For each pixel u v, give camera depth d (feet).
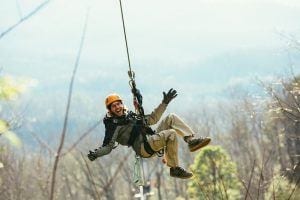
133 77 73.51
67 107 29.68
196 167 312.09
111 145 72.08
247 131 479.00
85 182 349.00
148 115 73.82
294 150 225.15
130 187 388.16
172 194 574.97
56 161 28.96
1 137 26.37
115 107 72.95
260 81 189.67
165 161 73.97
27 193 194.80
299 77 188.96
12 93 26.20
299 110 173.06
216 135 573.33
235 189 291.38
